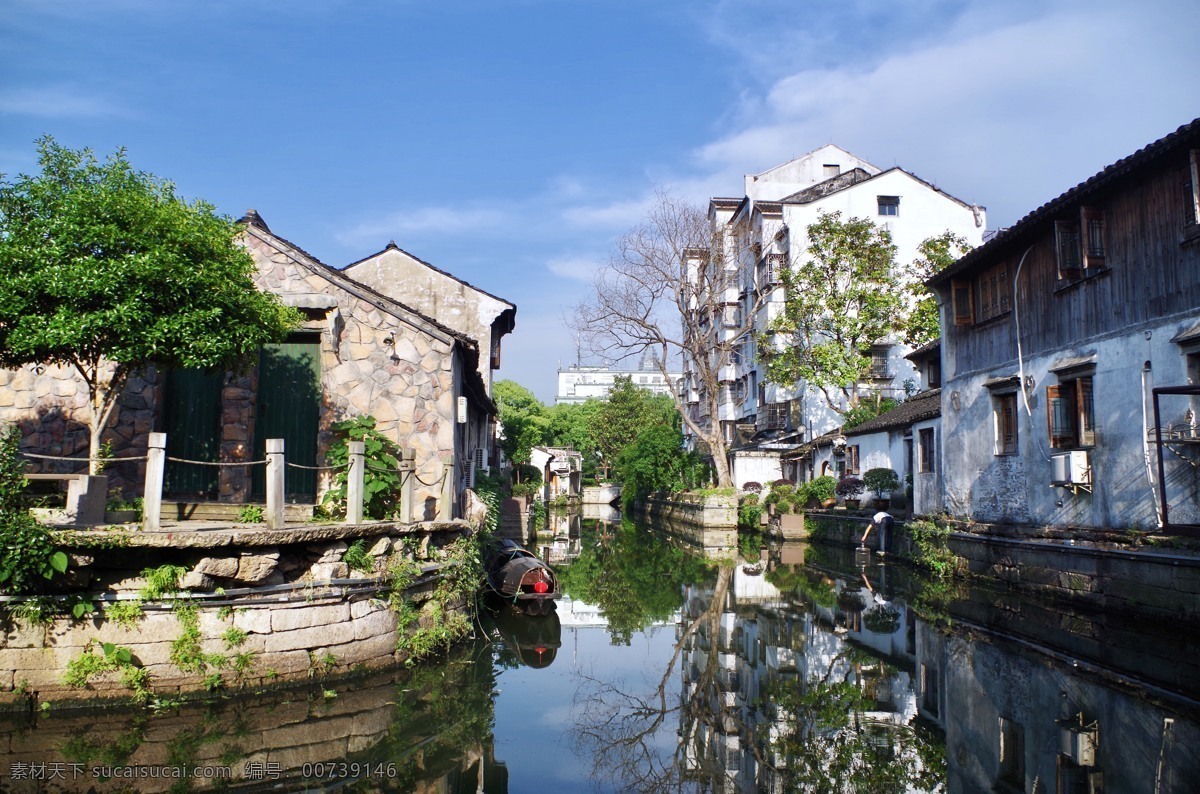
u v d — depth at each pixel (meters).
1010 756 6.75
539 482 42.06
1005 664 9.60
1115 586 11.23
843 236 29.08
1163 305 11.38
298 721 7.33
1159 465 10.25
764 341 32.09
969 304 17.34
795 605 14.93
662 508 43.09
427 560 9.95
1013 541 14.21
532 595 13.52
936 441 19.84
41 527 6.84
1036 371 14.67
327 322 11.55
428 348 11.63
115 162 8.47
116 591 7.28
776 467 35.41
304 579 8.16
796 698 8.94
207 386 11.50
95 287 7.52
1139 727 7.11
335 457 10.37
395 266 22.81
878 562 20.42
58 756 6.32
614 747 7.53
